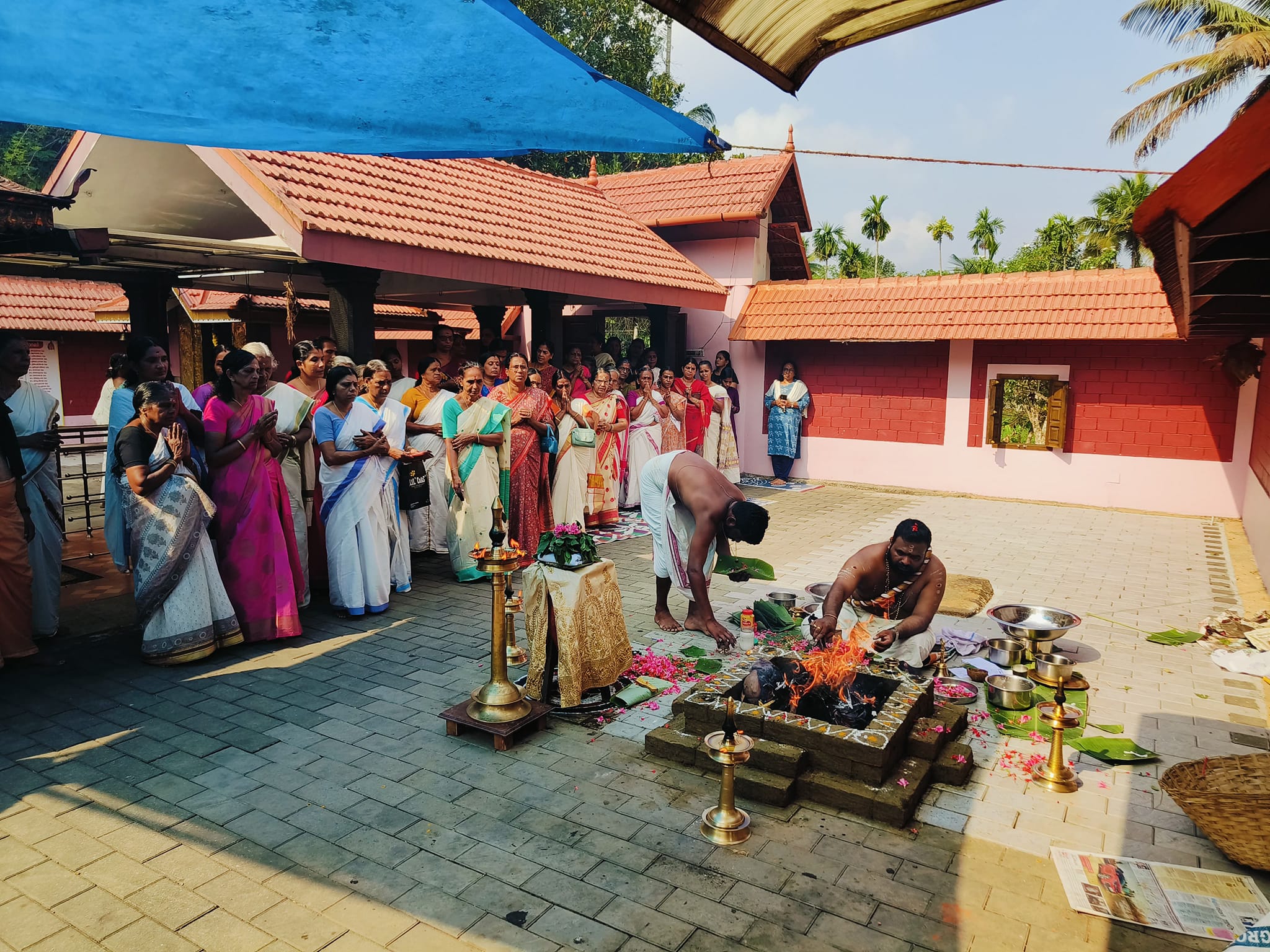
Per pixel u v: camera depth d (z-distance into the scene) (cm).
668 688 523
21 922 306
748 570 629
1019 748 455
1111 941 301
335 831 368
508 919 310
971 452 1305
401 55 326
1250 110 258
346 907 316
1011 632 572
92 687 525
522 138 439
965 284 1301
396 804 390
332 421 650
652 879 334
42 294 1764
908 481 1360
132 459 535
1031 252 4938
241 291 1130
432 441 840
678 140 396
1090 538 1005
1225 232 268
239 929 304
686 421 1227
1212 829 347
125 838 361
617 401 1012
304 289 1134
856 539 981
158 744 449
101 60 332
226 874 337
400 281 1170
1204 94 1805
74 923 306
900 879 336
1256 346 1023
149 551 548
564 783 411
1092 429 1220
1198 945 300
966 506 1215
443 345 1016
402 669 558
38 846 355
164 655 555
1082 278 1223
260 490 595
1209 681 558
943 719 452
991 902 323
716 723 431
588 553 500
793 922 310
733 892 327
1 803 388
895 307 1326
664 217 1445
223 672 551
